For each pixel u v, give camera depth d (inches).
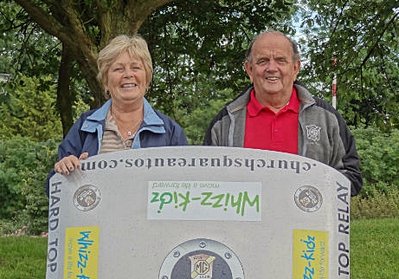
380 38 397.7
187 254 122.6
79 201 126.7
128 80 152.9
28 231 597.3
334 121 153.6
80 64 335.3
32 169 669.3
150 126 155.3
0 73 562.3
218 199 123.2
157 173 124.3
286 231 123.0
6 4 449.4
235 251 122.2
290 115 155.4
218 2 459.2
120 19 317.4
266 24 465.1
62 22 354.9
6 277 332.2
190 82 489.4
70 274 126.2
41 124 878.4
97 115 156.5
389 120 411.5
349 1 426.3
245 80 469.4
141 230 123.6
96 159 127.0
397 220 530.9
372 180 706.8
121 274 123.5
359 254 379.9
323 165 125.8
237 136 156.3
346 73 410.9
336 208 126.3
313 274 123.4
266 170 123.8
